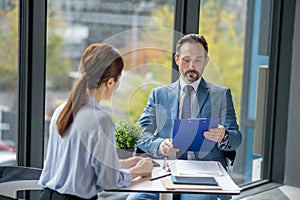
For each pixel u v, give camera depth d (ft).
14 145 8.25
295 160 12.36
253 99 12.03
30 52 8.08
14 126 8.21
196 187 6.72
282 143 12.53
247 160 12.06
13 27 7.98
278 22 12.32
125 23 9.34
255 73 12.02
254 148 12.22
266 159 12.66
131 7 9.39
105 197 9.27
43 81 8.27
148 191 6.59
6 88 8.03
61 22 8.45
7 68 7.99
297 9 12.09
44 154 8.48
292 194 11.75
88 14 8.81
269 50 12.33
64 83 8.64
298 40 12.13
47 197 6.75
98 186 6.64
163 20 9.89
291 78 12.28
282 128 12.51
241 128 11.76
